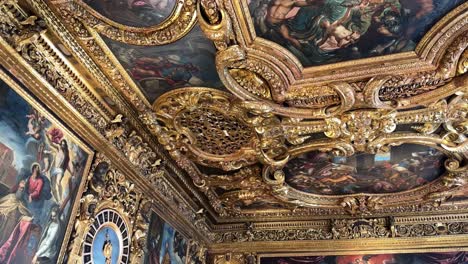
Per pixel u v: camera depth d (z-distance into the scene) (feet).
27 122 22.95
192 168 39.88
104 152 30.45
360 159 37.70
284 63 26.30
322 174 41.04
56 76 25.35
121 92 29.58
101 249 28.94
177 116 32.24
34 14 22.50
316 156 37.40
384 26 23.68
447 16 22.74
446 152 35.50
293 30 24.21
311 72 27.27
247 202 46.57
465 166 36.58
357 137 33.14
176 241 42.98
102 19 23.39
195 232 47.78
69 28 23.89
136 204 34.63
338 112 30.25
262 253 49.03
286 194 43.88
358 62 26.32
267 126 32.58
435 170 39.11
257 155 36.81
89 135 28.63
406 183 41.81
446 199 43.39
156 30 23.97
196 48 25.44
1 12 21.16
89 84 27.91
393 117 30.68
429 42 24.31
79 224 26.86
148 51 25.82
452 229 44.75
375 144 34.09
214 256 50.57
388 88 27.73
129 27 23.90
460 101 28.84
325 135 33.91
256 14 23.17
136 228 34.06
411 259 44.52
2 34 21.27
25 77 22.86
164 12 22.76
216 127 33.58
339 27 23.86
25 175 22.47
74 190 26.81
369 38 24.62
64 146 26.11
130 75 28.40
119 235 31.53
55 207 24.77
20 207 21.91
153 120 32.37
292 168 40.16
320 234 48.47
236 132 34.09
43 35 23.59
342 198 45.11
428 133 33.09
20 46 22.35
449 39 24.02
